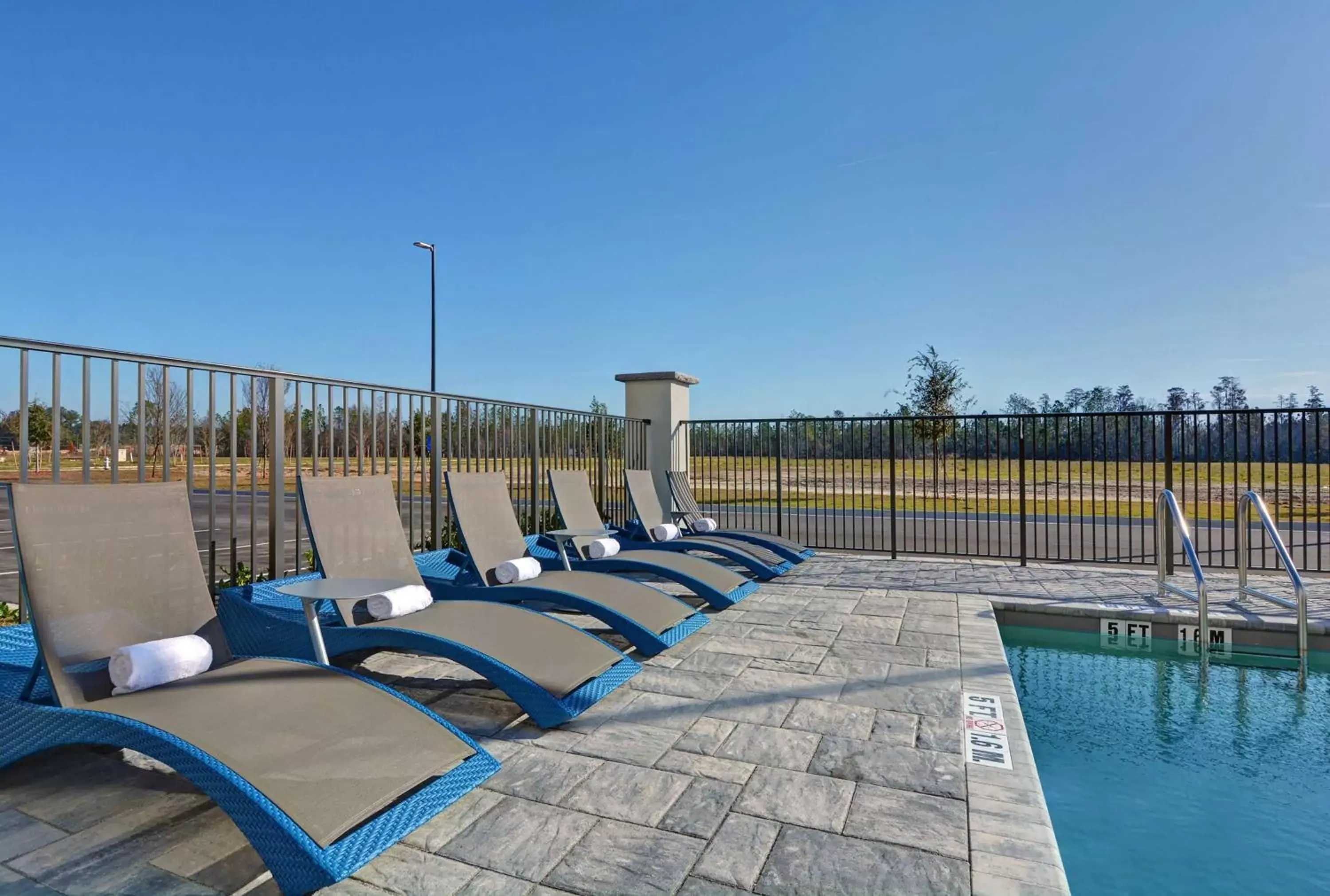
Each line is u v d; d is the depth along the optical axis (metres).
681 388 11.34
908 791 2.65
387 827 2.12
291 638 3.56
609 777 2.77
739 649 4.64
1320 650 5.21
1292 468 7.45
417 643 3.37
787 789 2.67
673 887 2.02
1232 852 2.67
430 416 6.30
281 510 4.81
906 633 5.06
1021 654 5.51
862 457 10.46
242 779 2.03
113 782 2.72
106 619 2.72
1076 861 2.61
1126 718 4.15
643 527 7.66
